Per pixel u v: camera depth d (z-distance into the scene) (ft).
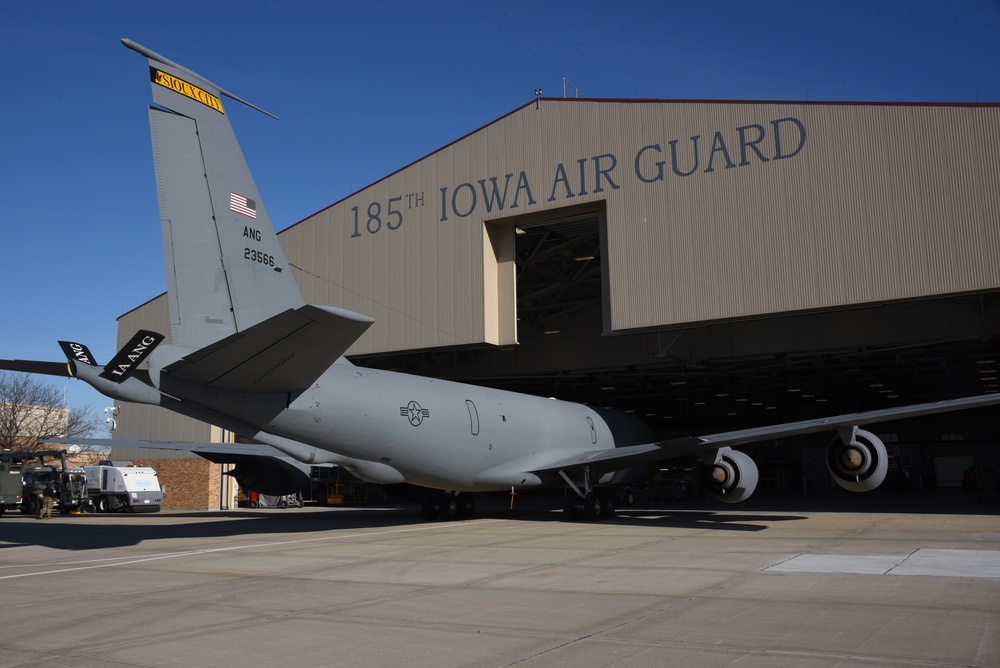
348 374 51.75
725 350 88.48
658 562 35.83
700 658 18.33
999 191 58.85
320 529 60.75
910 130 62.28
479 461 62.28
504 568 35.09
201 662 19.21
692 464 167.43
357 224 86.99
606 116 73.97
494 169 79.05
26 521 80.64
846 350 82.43
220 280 43.04
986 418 150.82
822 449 156.46
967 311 77.25
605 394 133.69
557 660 18.48
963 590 26.68
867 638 19.92
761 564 34.22
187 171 42.52
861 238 62.69
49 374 35.99
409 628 22.56
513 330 77.82
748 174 67.36
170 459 110.01
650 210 70.74
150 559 41.14
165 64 42.14
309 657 19.47
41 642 21.70
